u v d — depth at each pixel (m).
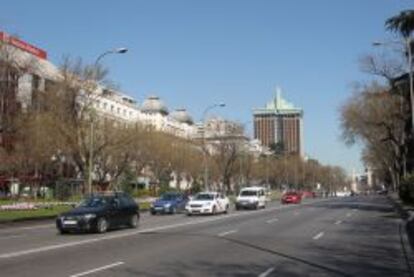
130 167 81.31
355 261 16.62
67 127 58.00
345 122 68.00
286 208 56.00
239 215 42.97
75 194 68.88
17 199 62.12
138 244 21.22
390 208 54.31
